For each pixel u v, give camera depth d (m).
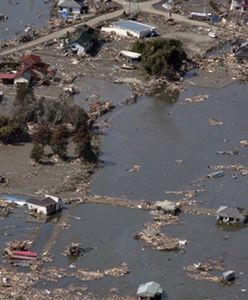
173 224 157.25
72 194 167.75
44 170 177.00
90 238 152.00
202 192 170.88
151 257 146.12
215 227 156.75
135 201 165.88
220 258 146.62
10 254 144.38
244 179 177.00
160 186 173.62
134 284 137.75
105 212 161.50
